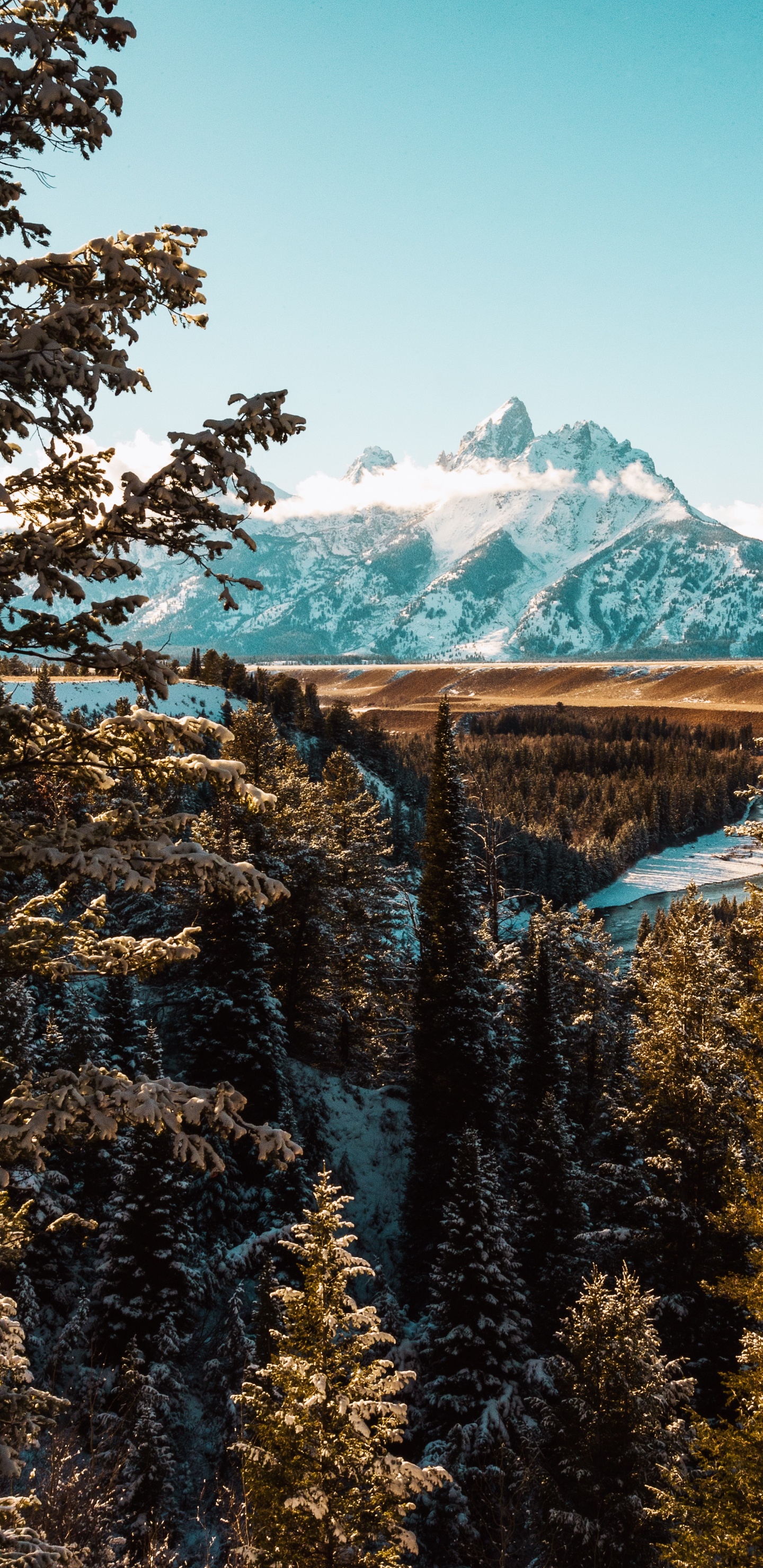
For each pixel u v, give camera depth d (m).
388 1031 42.31
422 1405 21.97
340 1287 13.23
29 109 5.70
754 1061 18.41
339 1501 12.08
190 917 31.91
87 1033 27.70
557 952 39.97
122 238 6.44
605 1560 16.75
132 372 5.74
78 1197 26.23
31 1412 9.73
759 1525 13.32
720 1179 24.05
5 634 6.19
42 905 7.57
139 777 7.46
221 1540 18.23
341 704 118.94
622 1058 37.75
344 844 51.34
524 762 185.12
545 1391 21.52
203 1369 23.72
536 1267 26.30
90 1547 11.45
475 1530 18.58
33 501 6.96
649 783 159.62
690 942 29.02
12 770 7.18
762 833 18.98
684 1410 17.48
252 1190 29.41
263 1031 30.19
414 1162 31.92
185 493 5.92
